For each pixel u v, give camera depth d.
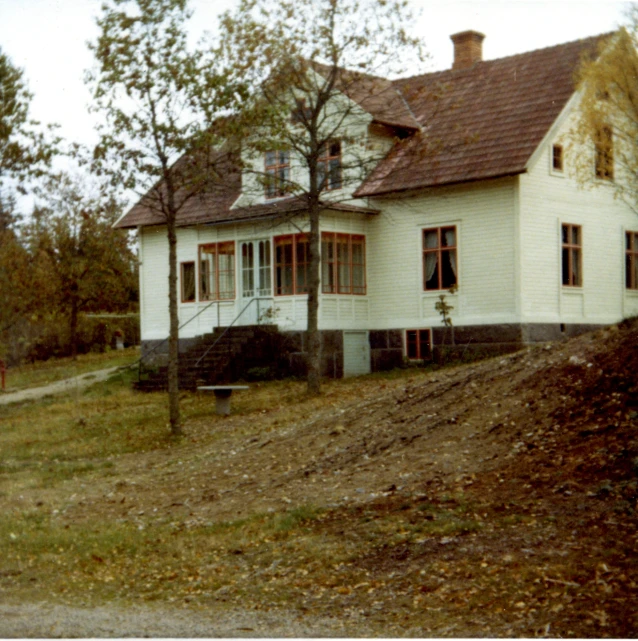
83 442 22.66
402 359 29.98
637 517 10.95
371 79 26.03
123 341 54.03
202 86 20.81
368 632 8.85
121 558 13.06
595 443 13.79
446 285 29.00
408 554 11.23
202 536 13.59
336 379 28.75
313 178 26.30
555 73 29.67
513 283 27.42
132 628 9.37
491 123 29.12
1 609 10.59
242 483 16.55
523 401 16.70
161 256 35.62
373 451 16.66
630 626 8.22
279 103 25.39
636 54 21.81
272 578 11.29
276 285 30.84
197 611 10.16
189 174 21.91
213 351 30.11
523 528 11.28
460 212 28.62
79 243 43.06
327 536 12.49
